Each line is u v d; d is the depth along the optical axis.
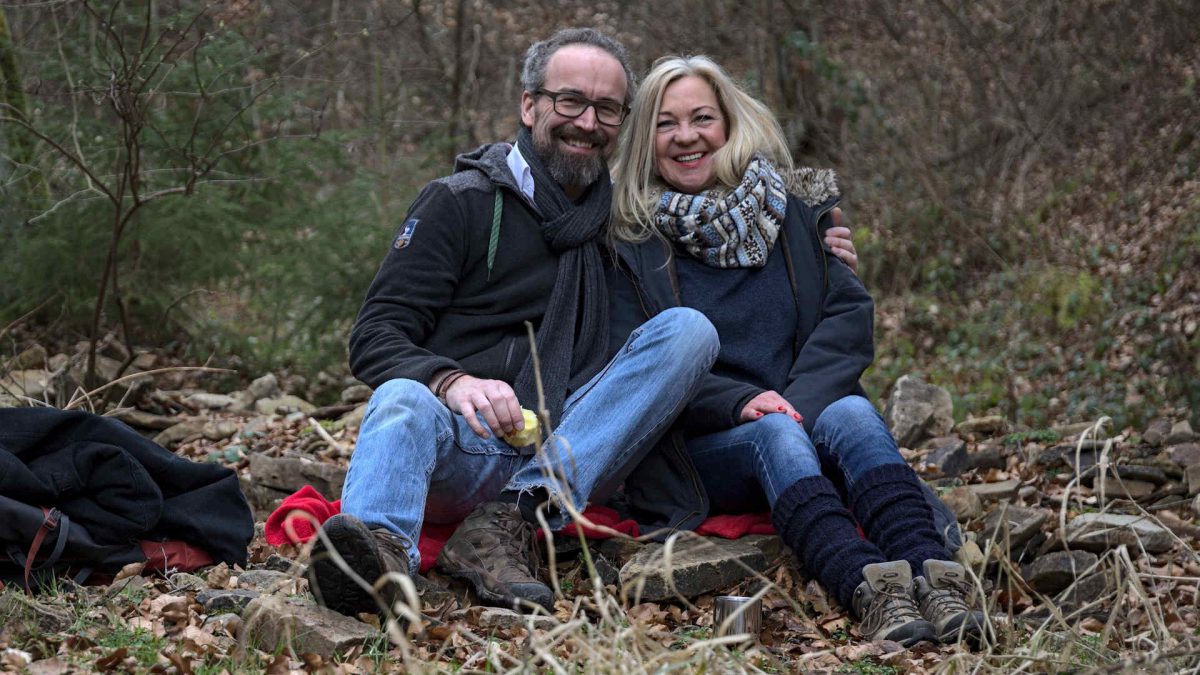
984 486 4.62
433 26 12.78
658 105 3.73
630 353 3.19
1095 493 4.62
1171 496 4.52
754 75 12.20
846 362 3.59
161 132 7.36
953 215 11.12
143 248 7.64
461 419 3.12
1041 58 12.46
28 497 2.94
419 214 3.34
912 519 3.18
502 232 3.38
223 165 7.99
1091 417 7.91
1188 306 8.79
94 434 3.08
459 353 3.32
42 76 7.59
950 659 2.46
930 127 12.20
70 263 7.52
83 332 8.05
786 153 3.93
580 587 3.16
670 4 12.91
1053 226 11.02
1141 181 10.99
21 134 7.43
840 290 3.72
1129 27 12.26
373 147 9.98
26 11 8.05
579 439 3.11
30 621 2.58
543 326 3.33
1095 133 12.06
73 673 2.30
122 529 3.01
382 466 2.83
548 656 2.04
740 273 3.70
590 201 3.50
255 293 8.66
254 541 3.62
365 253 8.11
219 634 2.64
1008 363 9.34
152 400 6.78
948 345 9.89
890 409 5.57
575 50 3.43
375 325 3.23
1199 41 11.91
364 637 2.57
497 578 2.92
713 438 3.45
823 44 12.02
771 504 3.26
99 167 7.44
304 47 11.30
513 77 13.18
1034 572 3.68
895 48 12.50
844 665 2.72
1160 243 9.83
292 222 8.05
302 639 2.56
